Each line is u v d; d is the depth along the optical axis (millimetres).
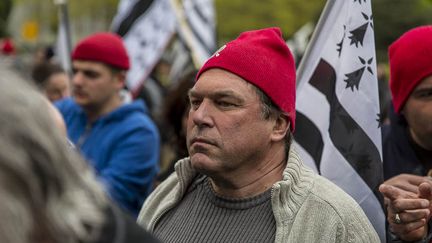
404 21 22828
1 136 1210
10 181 1222
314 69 3004
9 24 32844
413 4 23031
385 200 2619
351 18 2984
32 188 1234
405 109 3049
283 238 2262
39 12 32312
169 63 9516
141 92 8383
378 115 2930
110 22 32688
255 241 2307
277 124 2416
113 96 4680
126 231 1344
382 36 22953
